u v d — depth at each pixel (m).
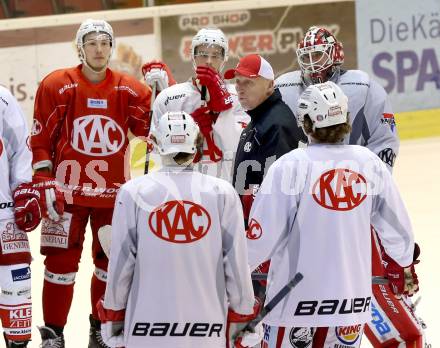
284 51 31.47
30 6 32.53
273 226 11.90
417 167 30.00
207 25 30.94
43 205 15.59
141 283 11.20
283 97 15.26
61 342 16.09
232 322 11.55
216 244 11.26
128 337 11.30
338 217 11.88
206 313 11.29
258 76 13.85
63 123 16.03
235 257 11.31
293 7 31.38
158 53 30.69
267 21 31.27
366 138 15.37
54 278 15.93
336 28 32.09
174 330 11.24
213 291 11.31
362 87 15.16
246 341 11.59
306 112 12.09
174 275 11.15
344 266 11.89
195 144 11.30
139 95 16.30
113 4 32.69
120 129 16.20
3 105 14.50
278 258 12.14
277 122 13.80
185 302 11.20
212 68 14.92
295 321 11.96
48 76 16.08
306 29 31.64
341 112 12.02
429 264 20.59
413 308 13.84
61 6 32.62
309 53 14.78
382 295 13.41
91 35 15.75
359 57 32.56
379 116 15.30
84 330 17.50
